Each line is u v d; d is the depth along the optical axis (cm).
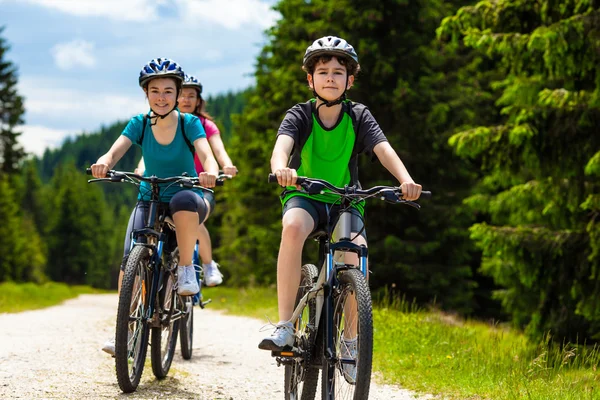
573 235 1020
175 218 524
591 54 956
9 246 6112
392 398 536
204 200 558
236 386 558
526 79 1077
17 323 1078
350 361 378
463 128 1873
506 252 1041
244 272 3186
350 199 399
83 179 11619
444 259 1923
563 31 940
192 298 669
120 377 478
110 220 12056
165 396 493
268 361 707
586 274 1004
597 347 706
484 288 2281
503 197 1110
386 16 1934
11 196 6500
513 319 1214
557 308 1057
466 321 1237
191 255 532
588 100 984
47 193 11250
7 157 5103
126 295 474
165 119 528
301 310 418
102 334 881
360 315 366
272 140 2194
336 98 416
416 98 1861
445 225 1886
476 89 2034
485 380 592
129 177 506
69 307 1923
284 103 2181
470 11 1050
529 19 1038
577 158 1002
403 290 1886
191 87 693
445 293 1884
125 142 522
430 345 766
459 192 1903
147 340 512
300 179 378
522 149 1023
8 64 5150
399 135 1845
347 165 434
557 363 650
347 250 402
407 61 1917
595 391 523
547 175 1033
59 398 467
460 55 2072
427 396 546
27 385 504
